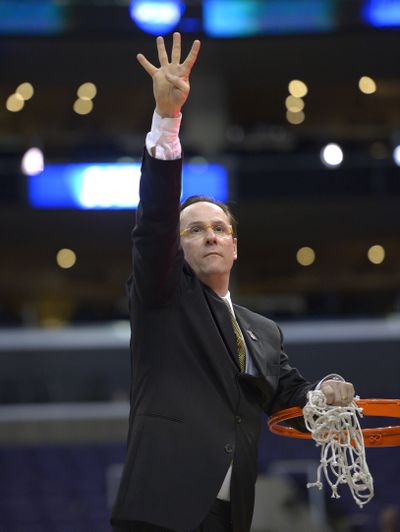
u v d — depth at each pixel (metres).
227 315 4.65
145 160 4.33
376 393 25.64
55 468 23.69
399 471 22.78
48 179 27.80
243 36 23.61
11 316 28.66
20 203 27.77
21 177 27.83
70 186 27.84
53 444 24.08
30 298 37.19
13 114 34.91
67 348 25.31
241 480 4.40
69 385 25.05
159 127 4.32
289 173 28.58
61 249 34.28
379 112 35.34
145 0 22.86
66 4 22.95
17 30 24.09
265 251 37.25
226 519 4.45
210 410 4.39
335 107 35.16
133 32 23.61
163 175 4.27
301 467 22.30
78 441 24.08
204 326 4.52
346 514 21.00
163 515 4.17
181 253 4.45
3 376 24.98
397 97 33.94
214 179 27.86
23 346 25.25
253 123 36.12
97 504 22.98
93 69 29.33
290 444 23.48
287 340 25.95
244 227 30.55
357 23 23.48
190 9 23.23
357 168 28.83
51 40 24.75
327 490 21.39
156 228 4.28
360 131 35.44
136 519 4.18
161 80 4.32
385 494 22.02
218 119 30.31
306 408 4.65
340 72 30.34
